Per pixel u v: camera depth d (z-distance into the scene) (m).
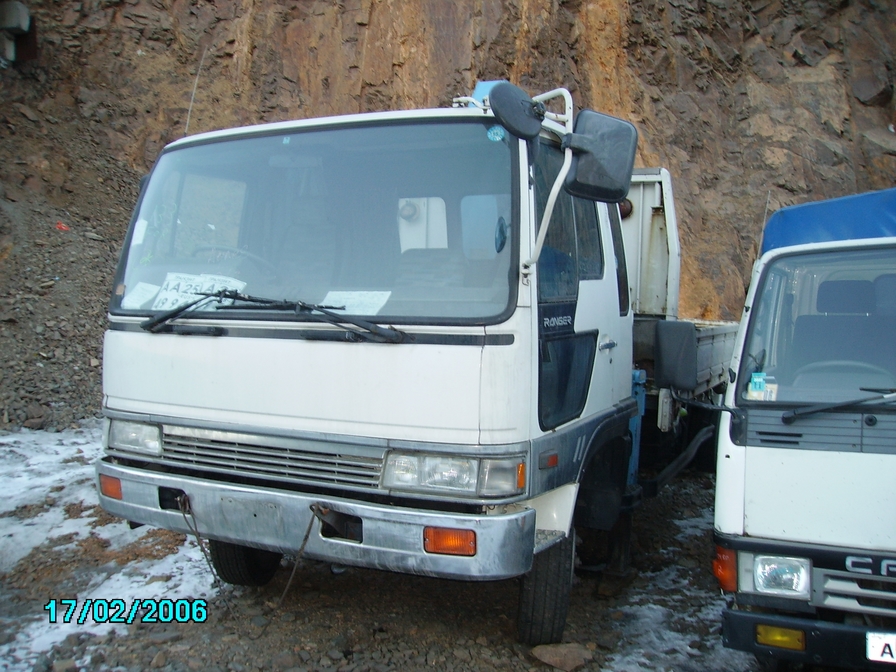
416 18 16.41
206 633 4.18
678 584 5.12
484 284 3.41
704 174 18.14
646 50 18.38
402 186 3.70
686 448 7.16
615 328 4.75
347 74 16.09
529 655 4.07
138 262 4.17
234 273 3.88
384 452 3.38
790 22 20.33
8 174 11.55
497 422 3.28
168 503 3.83
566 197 4.16
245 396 3.66
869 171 18.91
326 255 3.75
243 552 4.56
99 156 13.20
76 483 6.35
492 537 3.23
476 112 3.69
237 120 15.23
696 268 16.92
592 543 5.18
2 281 9.62
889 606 3.24
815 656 3.27
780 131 18.92
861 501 3.34
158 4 15.34
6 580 4.77
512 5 16.84
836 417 3.48
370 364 3.41
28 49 13.48
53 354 8.84
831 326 3.74
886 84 19.91
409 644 4.14
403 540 3.31
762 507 3.45
